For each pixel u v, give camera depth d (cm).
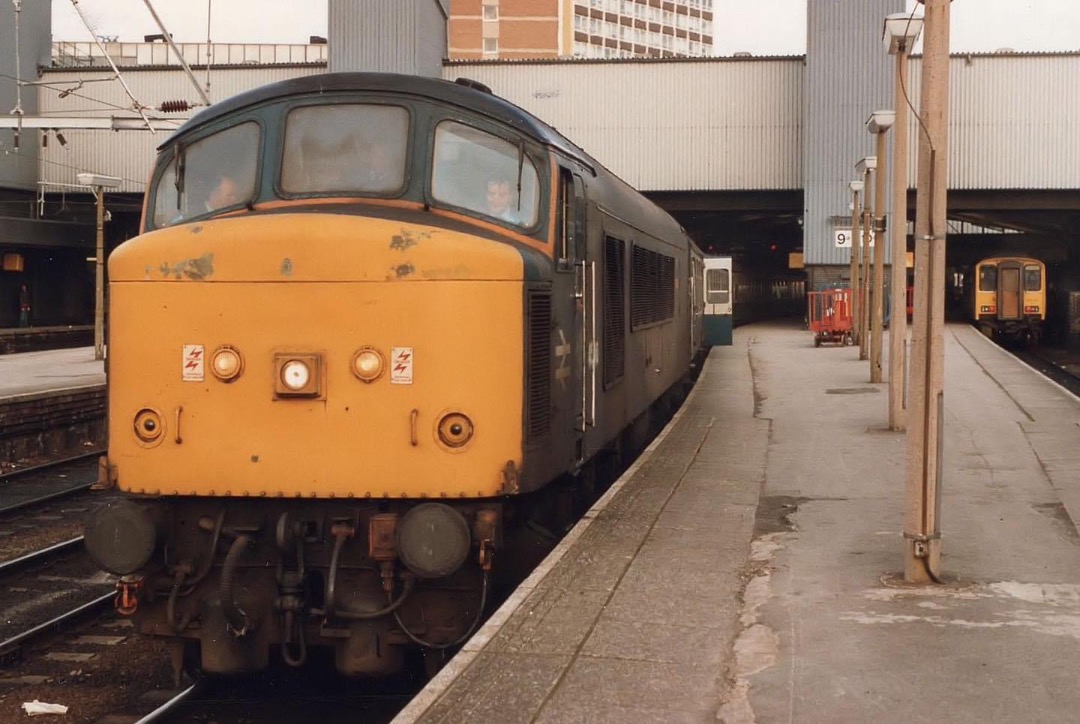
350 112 916
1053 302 5844
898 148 1834
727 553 994
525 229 907
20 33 4878
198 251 823
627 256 1317
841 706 631
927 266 884
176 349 823
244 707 870
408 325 803
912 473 892
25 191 4984
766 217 5853
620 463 1507
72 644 1031
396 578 815
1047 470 1399
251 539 827
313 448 807
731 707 632
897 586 884
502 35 10462
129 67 4888
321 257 808
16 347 4216
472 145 910
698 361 3014
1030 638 750
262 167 915
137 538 805
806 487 1311
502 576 885
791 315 7750
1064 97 4659
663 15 12262
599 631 769
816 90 4650
